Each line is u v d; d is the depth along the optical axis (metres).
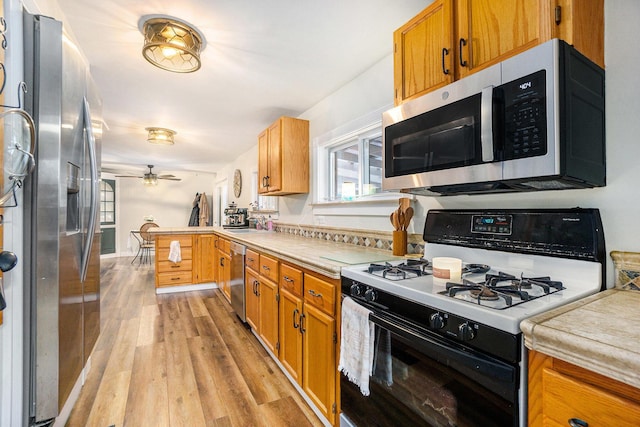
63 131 1.21
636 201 0.96
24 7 1.11
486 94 0.98
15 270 1.08
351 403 1.29
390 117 1.41
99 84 2.46
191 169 7.26
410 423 0.98
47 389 1.15
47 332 1.15
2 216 0.99
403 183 1.33
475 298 0.88
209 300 3.66
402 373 1.02
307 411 1.64
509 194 1.31
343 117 2.48
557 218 1.09
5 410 1.05
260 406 1.68
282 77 2.32
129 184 7.45
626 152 0.98
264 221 4.20
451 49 1.21
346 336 1.25
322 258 1.62
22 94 1.07
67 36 1.25
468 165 1.06
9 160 0.99
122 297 3.75
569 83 0.87
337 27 1.70
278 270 2.03
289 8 1.54
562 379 0.64
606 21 1.02
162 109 3.05
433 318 0.89
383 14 1.59
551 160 0.84
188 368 2.06
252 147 4.84
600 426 0.58
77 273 1.40
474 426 0.79
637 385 0.52
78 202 1.42
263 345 2.41
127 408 1.64
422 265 1.38
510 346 0.72
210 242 4.25
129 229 7.43
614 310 0.78
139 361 2.15
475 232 1.35
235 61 2.08
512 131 0.93
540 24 0.95
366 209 2.18
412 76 1.39
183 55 1.92
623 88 0.99
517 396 0.71
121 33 1.76
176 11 1.57
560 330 0.65
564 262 1.06
